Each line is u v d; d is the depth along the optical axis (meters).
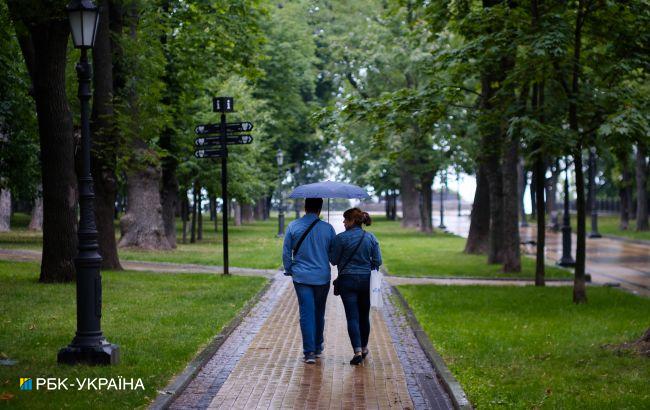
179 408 7.62
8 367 8.87
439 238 43.41
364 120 17.75
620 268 27.45
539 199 19.45
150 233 30.42
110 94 20.05
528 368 9.45
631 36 15.98
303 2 53.09
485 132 18.64
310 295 9.88
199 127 21.20
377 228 57.00
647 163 53.34
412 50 38.50
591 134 16.12
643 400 7.90
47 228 17.59
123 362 9.32
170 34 27.67
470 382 8.58
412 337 11.82
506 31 16.06
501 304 15.76
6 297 14.95
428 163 44.25
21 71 28.59
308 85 55.31
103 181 20.73
